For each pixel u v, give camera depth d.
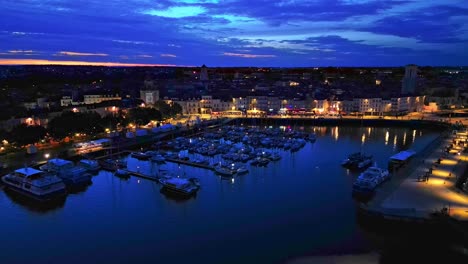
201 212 105.38
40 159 149.62
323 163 157.12
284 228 94.81
